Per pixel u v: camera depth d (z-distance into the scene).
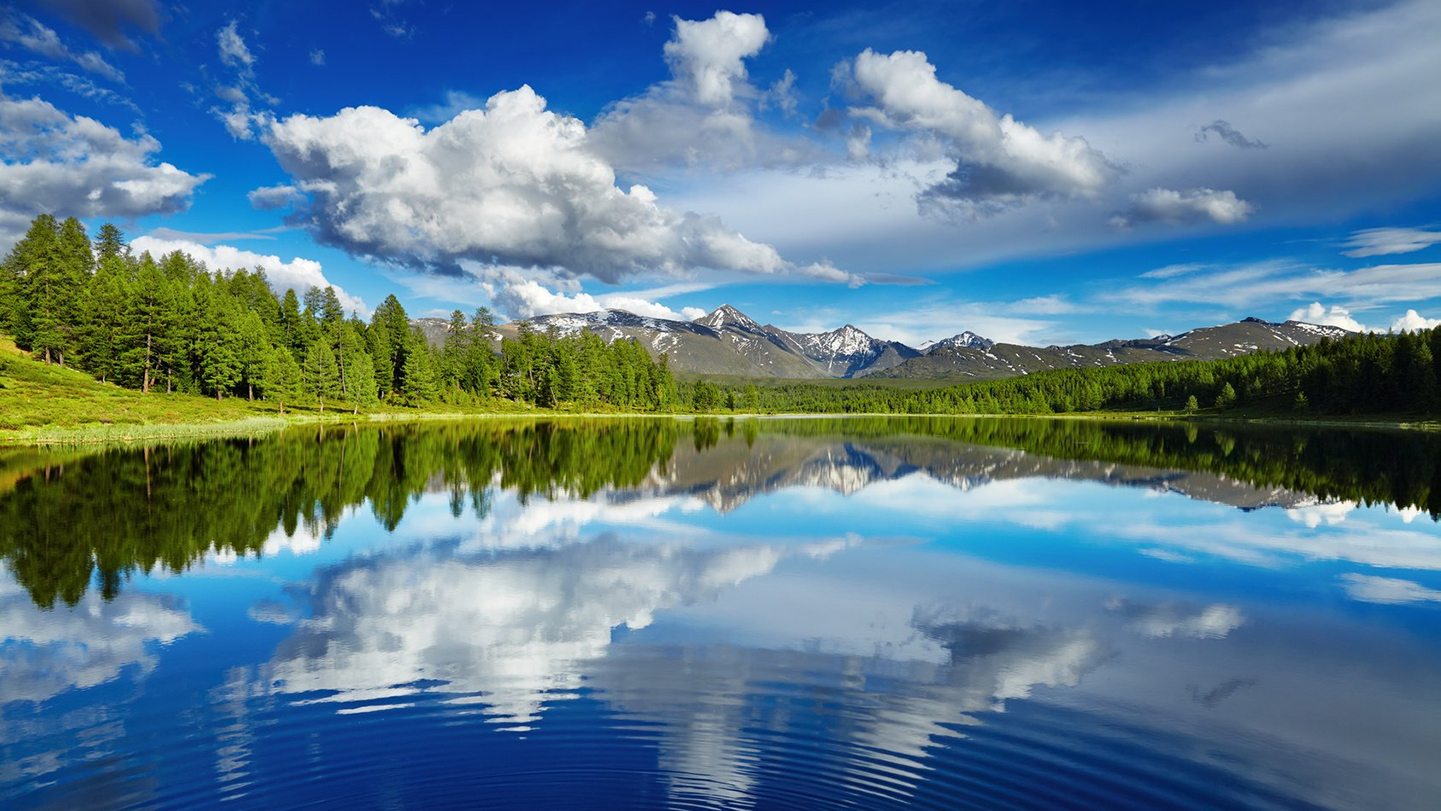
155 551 23.97
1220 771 10.88
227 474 41.91
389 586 20.33
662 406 187.00
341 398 125.19
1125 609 19.14
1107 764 11.03
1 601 18.56
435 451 60.66
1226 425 125.62
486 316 168.12
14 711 12.30
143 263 120.62
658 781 10.16
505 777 10.23
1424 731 12.38
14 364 83.56
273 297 128.75
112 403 78.56
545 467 50.84
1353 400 123.38
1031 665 15.07
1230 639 16.92
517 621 17.34
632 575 21.86
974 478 48.00
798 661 14.98
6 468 42.75
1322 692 13.98
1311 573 23.03
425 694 13.05
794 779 10.30
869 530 29.27
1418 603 19.95
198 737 11.40
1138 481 46.38
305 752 10.91
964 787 10.18
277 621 17.16
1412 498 38.84
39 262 98.44
